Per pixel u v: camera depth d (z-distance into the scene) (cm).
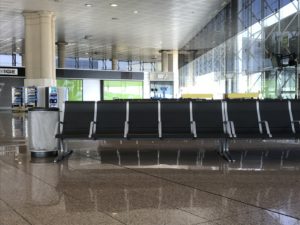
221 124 639
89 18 2212
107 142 804
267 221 305
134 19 2247
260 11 1598
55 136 602
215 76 2186
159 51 3728
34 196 384
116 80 3212
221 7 1950
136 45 3378
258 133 608
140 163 558
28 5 1880
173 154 641
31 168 524
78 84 3081
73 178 462
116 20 2272
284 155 625
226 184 429
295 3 1366
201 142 799
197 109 655
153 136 595
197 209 339
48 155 626
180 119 646
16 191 403
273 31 1505
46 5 1886
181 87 3334
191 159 591
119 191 402
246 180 448
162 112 655
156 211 335
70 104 663
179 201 364
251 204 352
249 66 1709
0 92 3114
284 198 371
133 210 338
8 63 3866
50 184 432
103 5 1894
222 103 658
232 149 693
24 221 312
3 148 726
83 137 596
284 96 1442
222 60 2052
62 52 3300
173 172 495
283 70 1448
